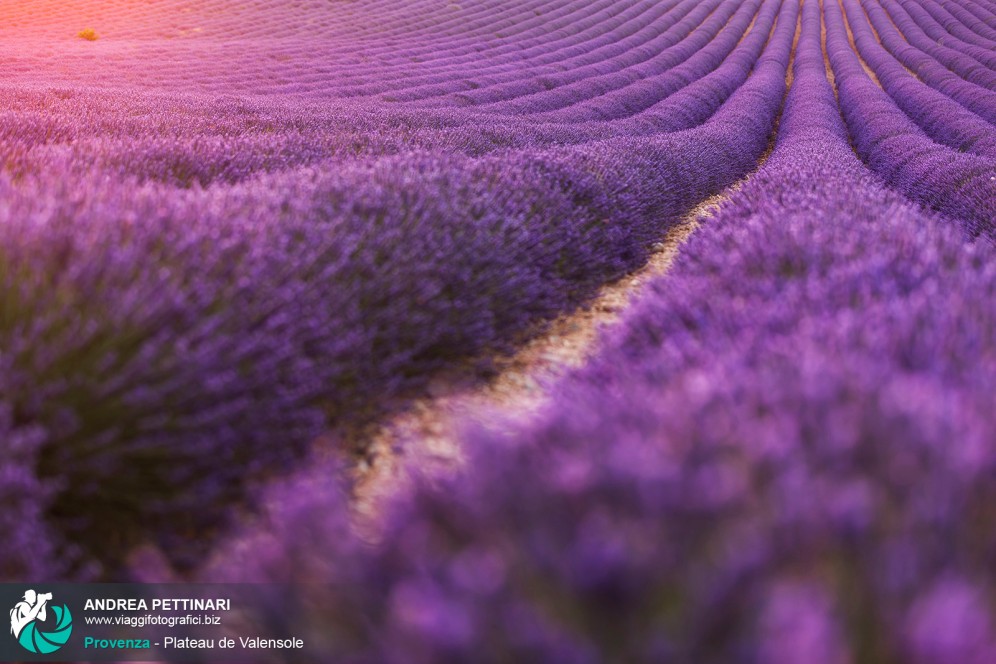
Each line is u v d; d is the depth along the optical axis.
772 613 0.77
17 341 1.75
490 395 3.09
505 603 0.89
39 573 1.54
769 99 20.48
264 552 1.27
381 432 2.62
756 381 1.56
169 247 2.36
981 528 1.02
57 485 1.64
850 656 0.84
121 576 1.81
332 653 1.04
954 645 0.71
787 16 43.94
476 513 1.15
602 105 17.98
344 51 30.89
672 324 2.58
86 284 1.96
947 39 31.77
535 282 3.87
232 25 38.72
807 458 1.19
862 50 32.25
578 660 0.78
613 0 46.94
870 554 0.94
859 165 8.80
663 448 1.23
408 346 3.01
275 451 2.22
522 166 5.33
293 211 3.11
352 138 7.93
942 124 14.36
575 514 1.05
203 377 2.00
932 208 7.66
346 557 1.14
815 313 2.24
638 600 0.87
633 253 5.57
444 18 41.03
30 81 19.53
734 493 1.02
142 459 1.94
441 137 8.73
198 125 8.18
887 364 1.61
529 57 31.62
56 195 2.69
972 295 2.28
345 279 2.82
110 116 8.34
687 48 33.66
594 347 3.06
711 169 10.12
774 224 3.61
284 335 2.29
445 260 3.22
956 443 1.12
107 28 37.91
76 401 1.82
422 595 0.92
